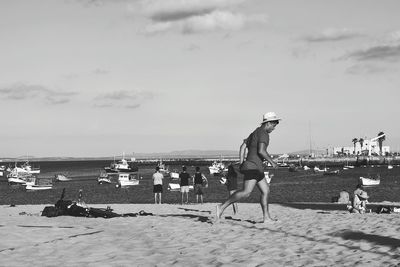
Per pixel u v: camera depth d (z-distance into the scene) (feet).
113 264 20.42
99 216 44.19
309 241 23.85
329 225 28.99
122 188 202.28
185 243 25.09
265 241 24.44
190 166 635.66
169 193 153.79
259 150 29.37
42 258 22.07
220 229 29.27
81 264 20.56
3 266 20.35
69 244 25.98
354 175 306.76
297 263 19.10
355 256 19.79
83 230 31.76
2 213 59.06
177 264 19.90
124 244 25.66
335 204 73.10
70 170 569.23
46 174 434.30
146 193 159.63
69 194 170.60
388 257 19.16
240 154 30.40
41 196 163.84
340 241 23.44
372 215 37.52
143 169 558.15
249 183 30.22
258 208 61.26
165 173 372.79
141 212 46.62
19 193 186.09
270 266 18.75
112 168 416.87
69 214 44.88
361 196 49.19
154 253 22.70
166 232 29.32
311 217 35.86
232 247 23.29
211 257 21.08
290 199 123.13
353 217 34.68
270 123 29.45
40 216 45.03
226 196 135.13
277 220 32.01
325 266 18.34
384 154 628.28
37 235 29.30
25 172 409.28
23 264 20.74
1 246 25.36
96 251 23.71
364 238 23.72
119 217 42.86
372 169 416.46
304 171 412.98
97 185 244.42
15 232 30.45
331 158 592.60
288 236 25.62
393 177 268.00
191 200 120.47
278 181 248.73
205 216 40.40
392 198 123.65
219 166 403.34
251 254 21.30
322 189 169.89
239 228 29.25
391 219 31.48
